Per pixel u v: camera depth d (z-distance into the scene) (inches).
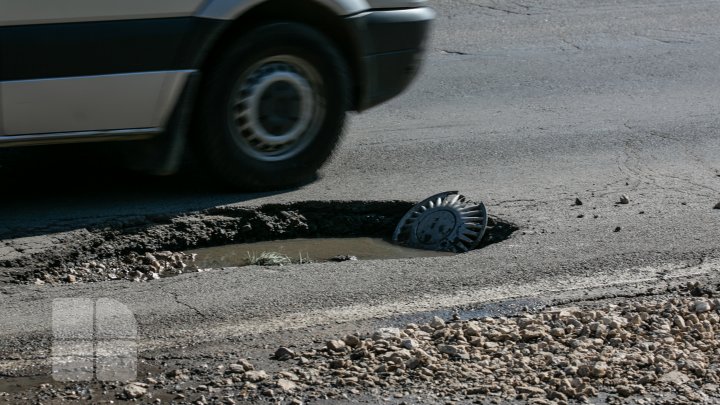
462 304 233.6
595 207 303.6
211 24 289.9
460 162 346.6
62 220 283.7
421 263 258.1
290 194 311.4
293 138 313.3
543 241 274.5
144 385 191.2
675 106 422.3
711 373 198.4
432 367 198.1
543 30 554.6
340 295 237.1
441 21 567.5
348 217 306.5
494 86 450.3
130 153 303.9
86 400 185.9
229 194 310.3
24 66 271.9
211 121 299.7
